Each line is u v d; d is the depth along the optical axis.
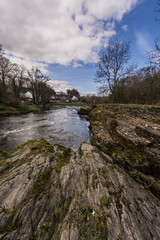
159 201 2.69
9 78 27.86
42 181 3.03
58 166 3.88
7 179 2.96
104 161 4.17
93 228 1.88
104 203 2.35
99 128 7.90
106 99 19.97
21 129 10.11
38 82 35.47
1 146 6.73
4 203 2.28
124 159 4.42
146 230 1.87
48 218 2.18
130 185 2.98
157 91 10.18
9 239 1.72
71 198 2.63
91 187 2.85
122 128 6.08
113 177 3.22
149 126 5.32
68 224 1.98
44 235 1.90
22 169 3.43
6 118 14.45
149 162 3.82
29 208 2.24
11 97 23.20
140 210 2.24
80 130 10.79
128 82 14.75
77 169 3.63
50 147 5.44
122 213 2.13
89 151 4.93
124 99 15.09
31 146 5.27
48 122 13.35
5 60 24.52
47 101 45.09
